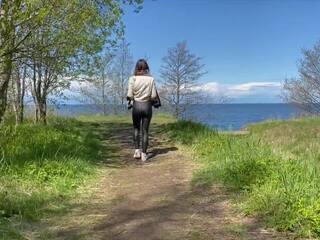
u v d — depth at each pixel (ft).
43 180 12.43
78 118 38.91
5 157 13.56
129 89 16.88
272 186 10.57
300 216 8.77
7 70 17.15
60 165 13.61
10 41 14.93
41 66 20.98
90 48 20.80
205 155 16.19
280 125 28.04
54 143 16.89
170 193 11.93
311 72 49.08
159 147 19.60
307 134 23.94
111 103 55.06
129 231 9.08
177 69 55.16
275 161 12.74
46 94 26.84
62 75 26.43
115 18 20.68
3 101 19.61
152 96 16.87
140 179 13.73
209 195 11.48
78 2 16.81
